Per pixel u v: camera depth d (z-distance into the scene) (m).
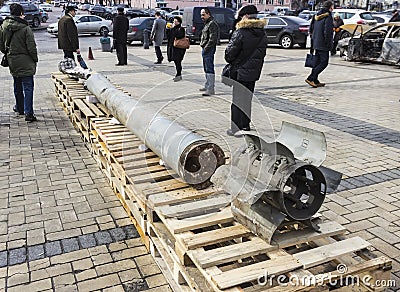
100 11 41.22
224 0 42.38
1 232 3.83
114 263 3.37
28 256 3.46
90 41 25.27
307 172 3.00
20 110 7.94
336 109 8.58
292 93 10.25
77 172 5.23
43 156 5.78
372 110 8.52
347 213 4.16
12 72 7.19
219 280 2.37
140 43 24.77
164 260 3.03
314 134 3.09
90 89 6.52
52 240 3.70
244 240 2.89
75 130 6.99
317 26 10.56
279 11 43.97
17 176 5.10
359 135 6.78
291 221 2.88
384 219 4.05
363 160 5.64
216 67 13.65
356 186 4.79
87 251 3.53
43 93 9.98
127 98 5.09
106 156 4.57
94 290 3.05
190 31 23.19
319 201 2.80
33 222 4.01
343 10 23.56
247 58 6.10
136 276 3.21
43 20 40.66
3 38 7.01
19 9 6.98
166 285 3.11
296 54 19.08
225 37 23.47
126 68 13.84
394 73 13.57
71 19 10.35
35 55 7.17
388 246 3.60
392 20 18.97
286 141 3.29
